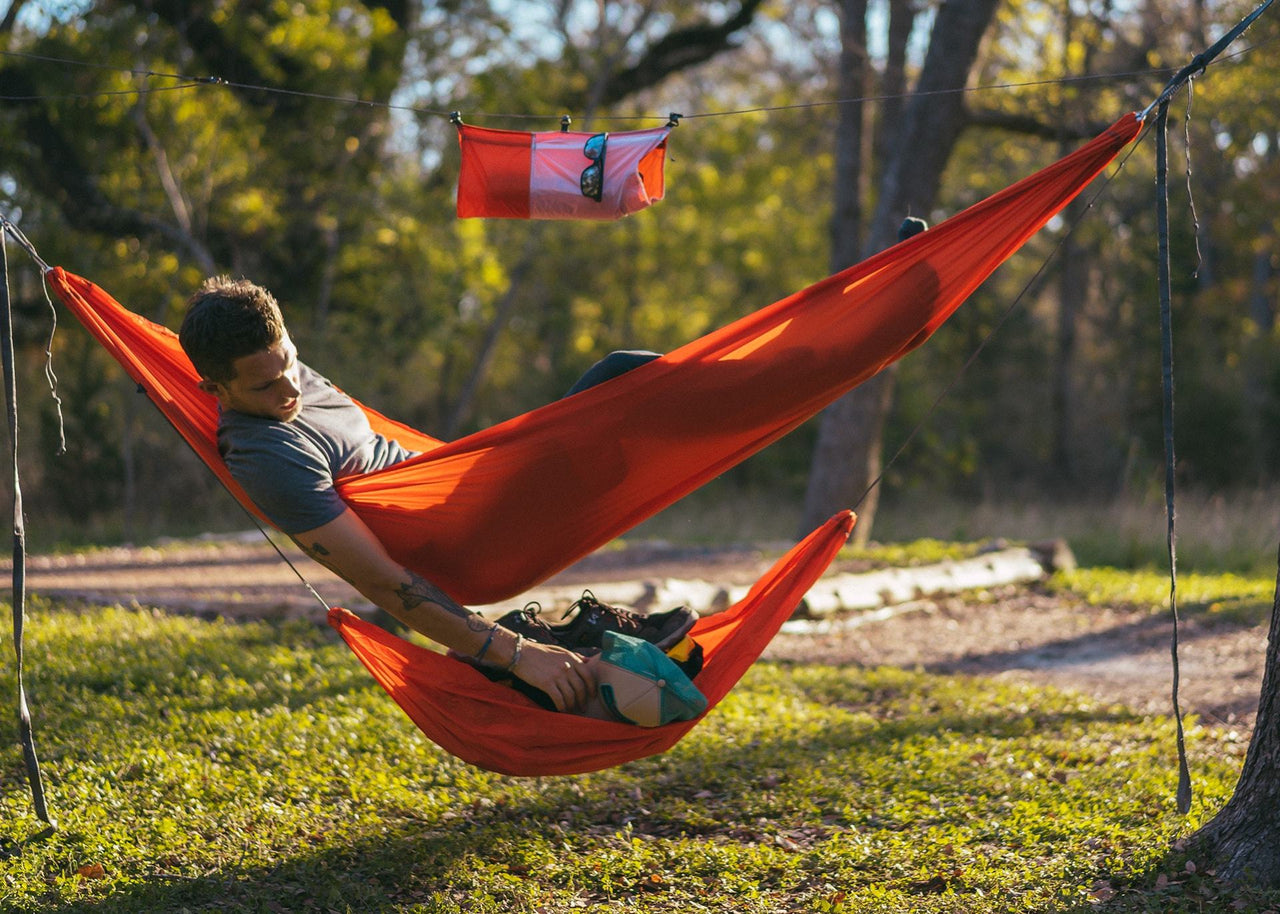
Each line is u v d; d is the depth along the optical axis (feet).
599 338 84.12
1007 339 83.76
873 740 21.66
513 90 61.93
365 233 62.23
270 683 23.56
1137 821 16.84
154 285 56.39
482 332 77.10
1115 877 14.87
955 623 35.22
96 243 57.72
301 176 61.21
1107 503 72.49
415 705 13.57
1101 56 63.82
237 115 55.98
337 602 29.71
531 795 18.61
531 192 14.48
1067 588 39.32
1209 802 17.25
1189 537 47.85
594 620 13.73
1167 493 14.16
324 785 18.39
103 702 21.83
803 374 13.29
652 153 14.69
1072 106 52.85
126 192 54.44
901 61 49.19
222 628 28.32
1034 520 57.36
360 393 61.41
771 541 54.44
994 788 18.60
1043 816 17.22
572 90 66.39
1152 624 33.96
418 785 18.80
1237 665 28.84
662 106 90.12
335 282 63.98
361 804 17.94
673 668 12.82
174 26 55.47
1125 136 13.51
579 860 15.99
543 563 13.70
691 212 78.64
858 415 48.44
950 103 46.85
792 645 32.27
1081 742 21.63
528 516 13.17
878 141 70.33
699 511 65.51
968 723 22.99
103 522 55.01
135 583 35.55
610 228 77.25
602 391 12.87
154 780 18.16
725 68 88.02
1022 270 91.71
